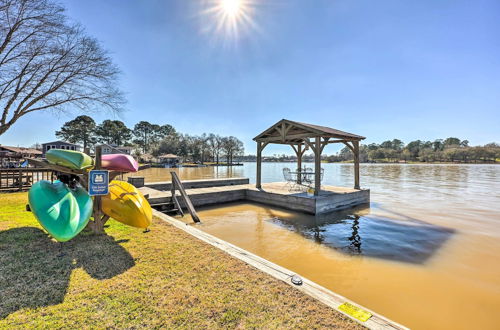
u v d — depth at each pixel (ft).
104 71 27.30
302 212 24.57
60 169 11.51
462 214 24.34
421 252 14.33
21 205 18.24
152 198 22.98
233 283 7.46
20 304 6.06
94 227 12.42
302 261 12.97
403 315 8.25
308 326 5.44
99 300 6.37
